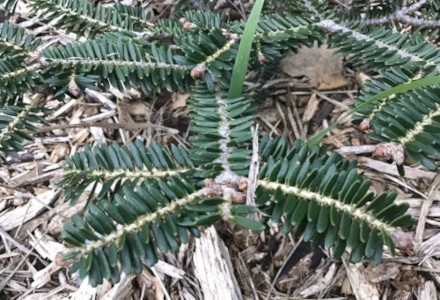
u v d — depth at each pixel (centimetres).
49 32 33
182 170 16
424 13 23
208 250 23
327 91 30
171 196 14
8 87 19
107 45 20
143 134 29
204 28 22
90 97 31
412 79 17
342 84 30
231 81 18
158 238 14
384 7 23
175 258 24
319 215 14
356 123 16
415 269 22
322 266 23
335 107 29
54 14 23
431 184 25
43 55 20
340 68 30
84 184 16
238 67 18
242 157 15
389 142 15
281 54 21
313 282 23
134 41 21
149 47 21
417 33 21
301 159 15
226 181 15
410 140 14
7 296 24
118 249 13
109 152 16
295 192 14
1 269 25
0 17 33
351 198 13
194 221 14
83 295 23
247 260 24
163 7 33
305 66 30
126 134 29
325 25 21
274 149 16
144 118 30
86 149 17
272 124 29
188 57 19
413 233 23
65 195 16
